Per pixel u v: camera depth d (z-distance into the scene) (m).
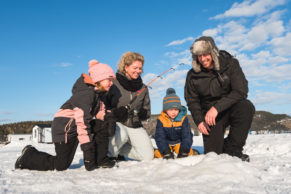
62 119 2.14
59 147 2.11
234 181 1.40
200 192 1.19
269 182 1.41
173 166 1.71
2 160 3.29
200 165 1.69
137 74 2.71
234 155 2.25
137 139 2.67
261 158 2.51
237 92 2.25
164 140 2.78
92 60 2.33
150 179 1.55
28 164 2.12
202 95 2.52
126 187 1.36
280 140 3.30
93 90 2.18
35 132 33.09
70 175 1.76
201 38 2.27
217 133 2.40
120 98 2.76
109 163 2.18
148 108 2.98
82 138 2.07
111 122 2.24
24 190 1.29
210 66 2.34
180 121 2.79
